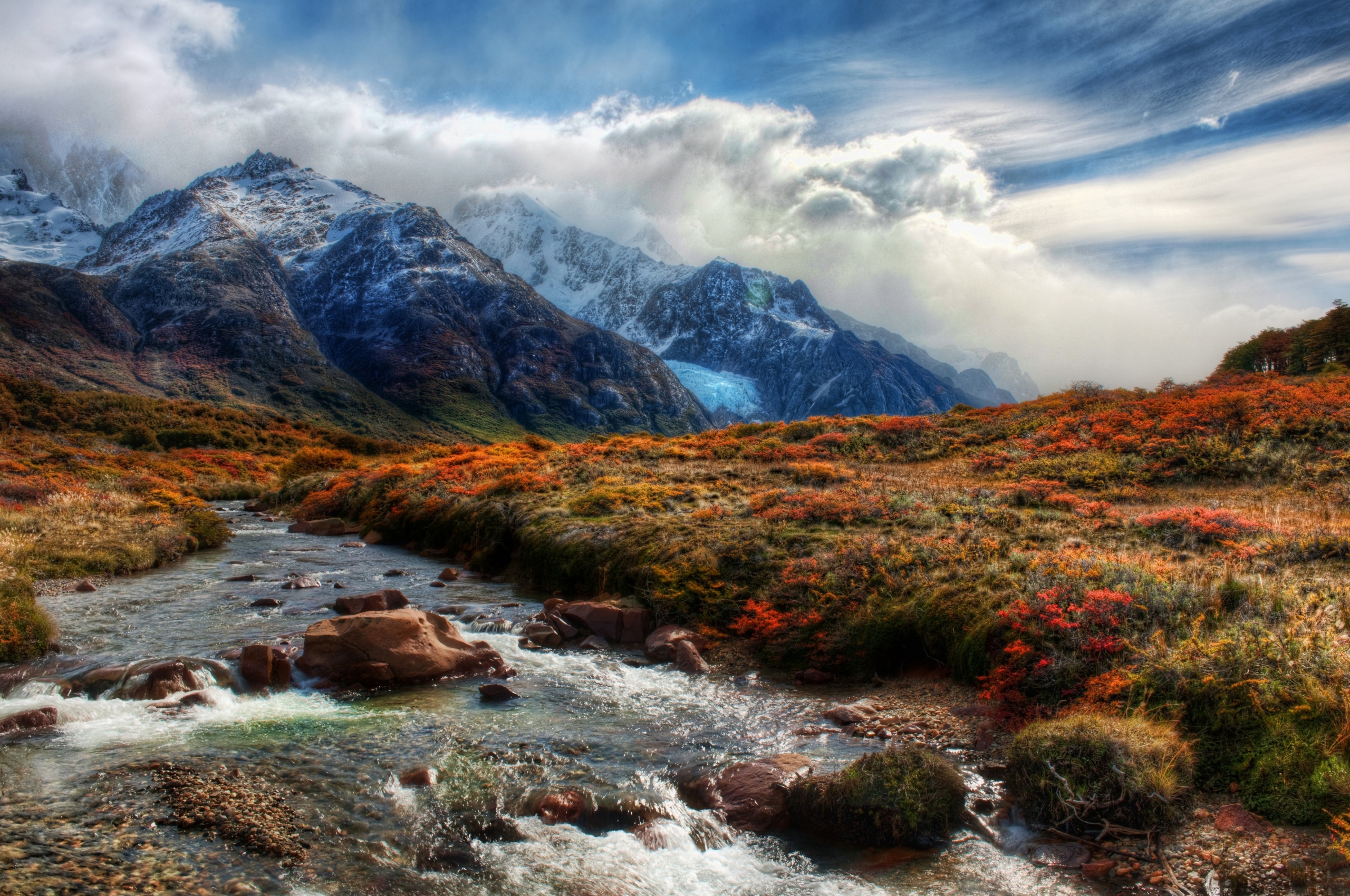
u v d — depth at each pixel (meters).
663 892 6.54
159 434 91.44
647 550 17.81
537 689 11.95
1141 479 25.22
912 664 12.52
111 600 17.75
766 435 48.53
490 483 30.39
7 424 83.06
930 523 18.50
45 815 7.47
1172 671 9.04
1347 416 28.17
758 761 8.70
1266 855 6.64
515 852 7.14
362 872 6.70
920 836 7.33
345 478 42.25
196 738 9.64
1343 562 12.88
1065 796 7.46
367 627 12.59
